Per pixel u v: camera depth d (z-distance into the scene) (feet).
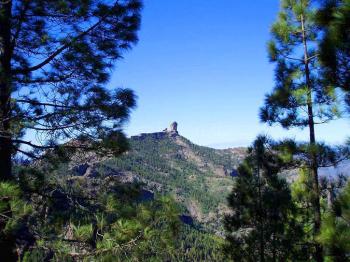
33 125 26.89
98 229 21.91
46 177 28.25
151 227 23.53
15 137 26.81
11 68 30.27
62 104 29.53
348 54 21.04
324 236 22.89
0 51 28.40
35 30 30.01
